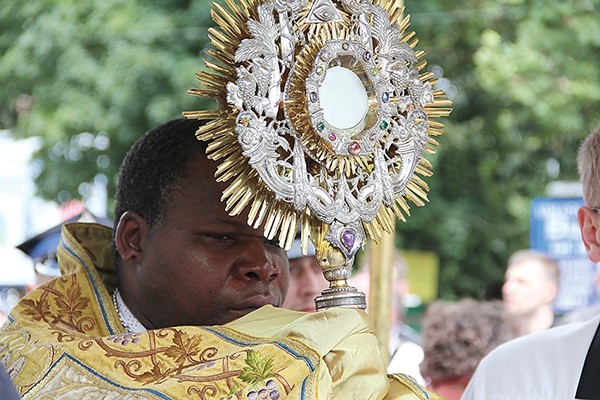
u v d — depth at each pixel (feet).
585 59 63.16
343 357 12.57
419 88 13.73
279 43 12.73
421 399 13.14
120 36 56.13
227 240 14.01
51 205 63.00
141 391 12.59
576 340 16.33
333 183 12.96
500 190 67.46
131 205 14.42
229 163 12.57
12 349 13.80
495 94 63.77
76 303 14.61
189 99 54.44
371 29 13.39
